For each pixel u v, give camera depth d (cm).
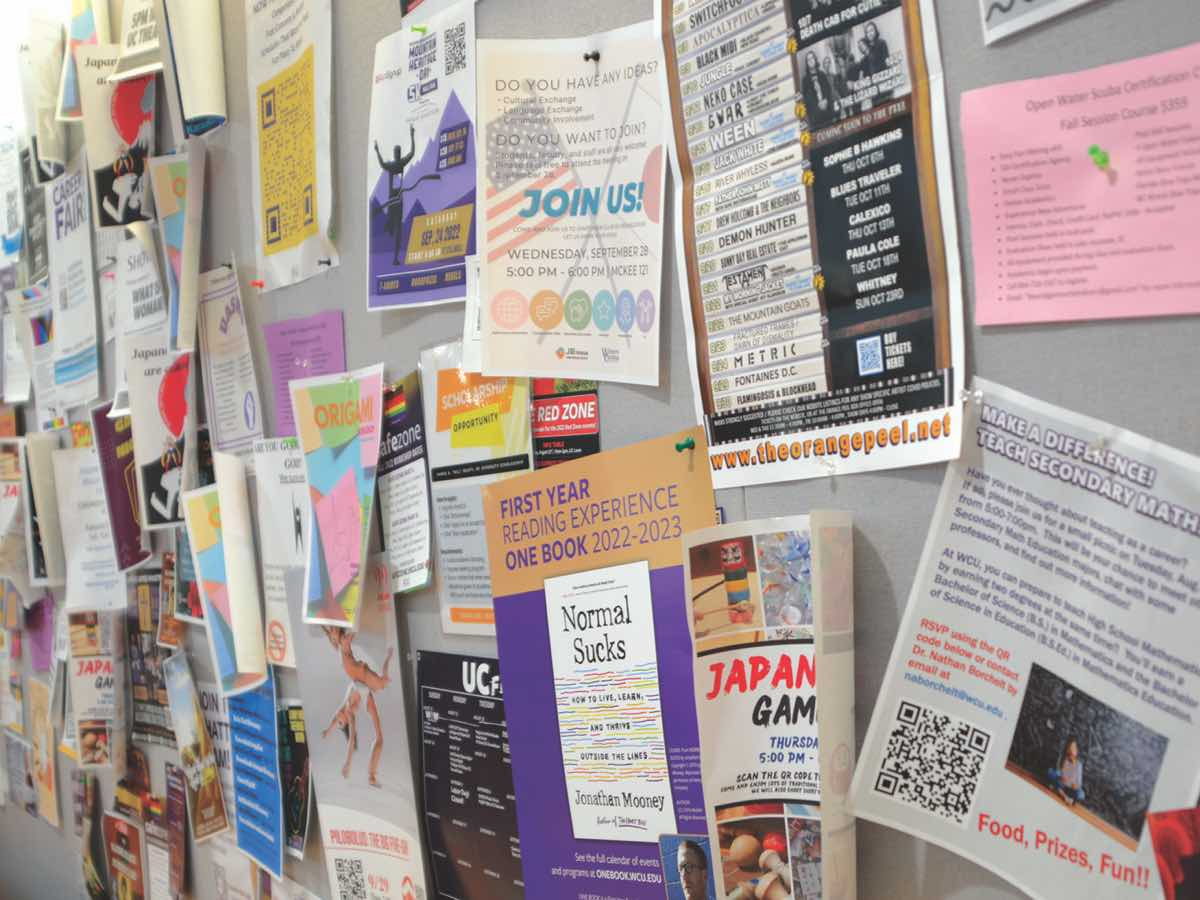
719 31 78
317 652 129
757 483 78
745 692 74
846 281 71
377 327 118
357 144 118
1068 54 59
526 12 96
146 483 166
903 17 66
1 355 237
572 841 92
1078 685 60
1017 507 63
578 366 92
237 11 140
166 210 153
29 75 190
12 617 235
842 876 71
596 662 90
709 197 80
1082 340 60
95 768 194
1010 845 64
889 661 70
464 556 106
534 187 94
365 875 123
